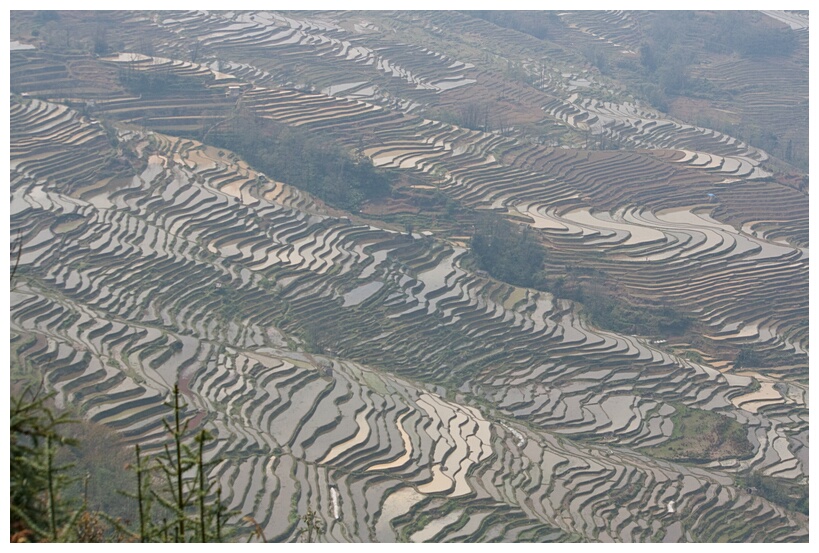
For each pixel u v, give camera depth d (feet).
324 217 266.57
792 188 339.57
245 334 206.59
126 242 231.71
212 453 144.46
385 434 161.38
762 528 160.66
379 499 142.00
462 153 328.70
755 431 200.23
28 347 169.89
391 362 211.20
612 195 320.50
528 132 365.20
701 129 400.67
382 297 236.02
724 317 259.60
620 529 150.61
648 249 284.41
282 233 254.88
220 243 244.63
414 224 282.77
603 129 388.16
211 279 224.94
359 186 292.81
